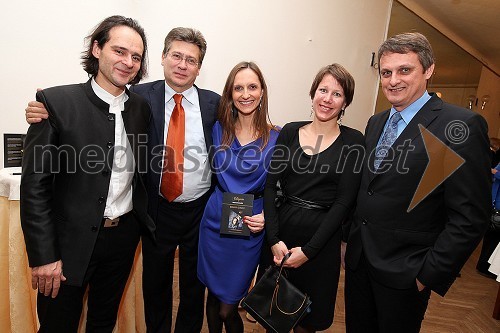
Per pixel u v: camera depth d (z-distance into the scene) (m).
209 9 3.04
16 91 2.39
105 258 1.37
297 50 3.74
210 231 1.65
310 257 1.42
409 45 1.23
